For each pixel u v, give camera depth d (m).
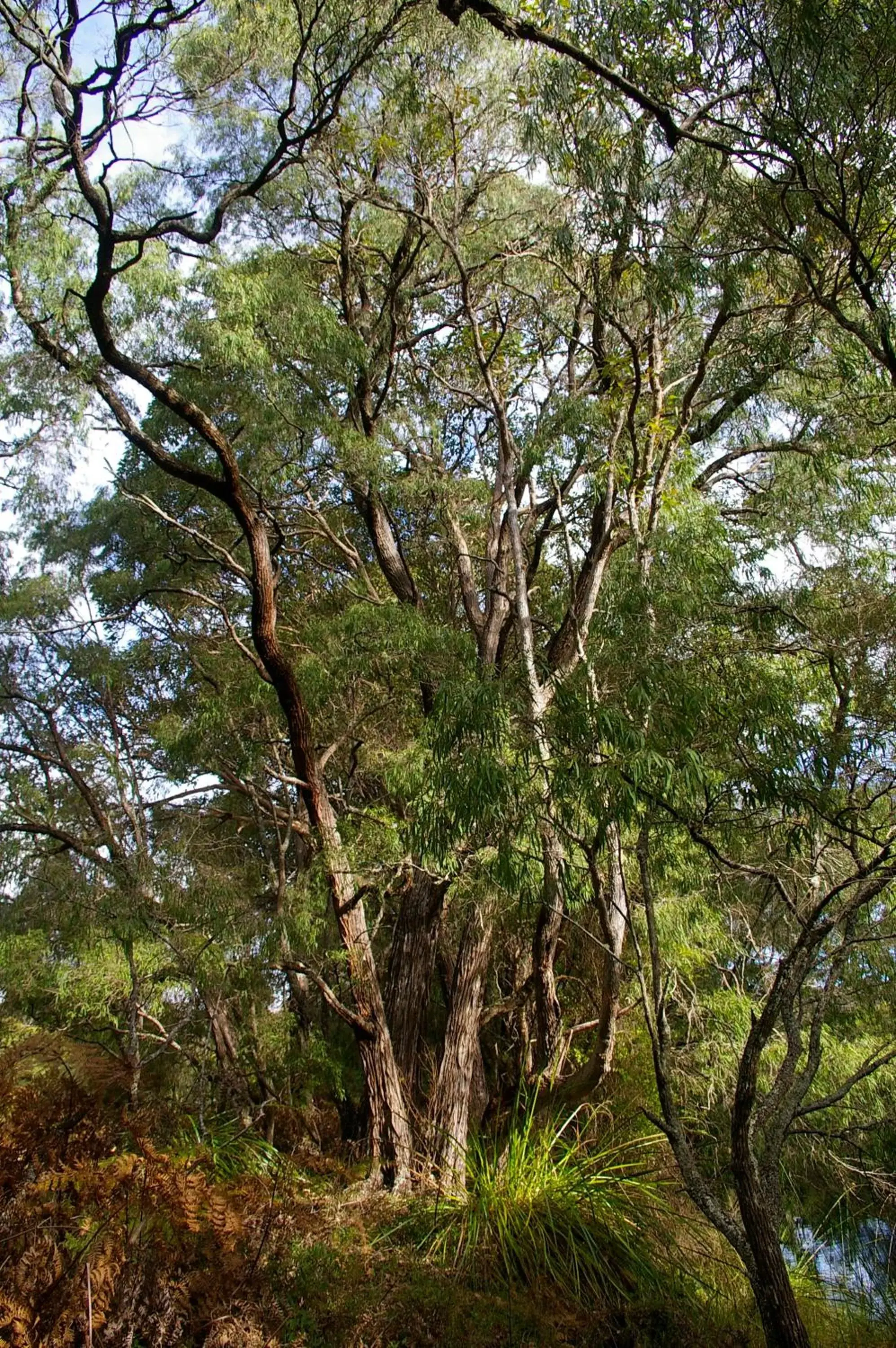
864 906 7.21
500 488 12.59
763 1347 6.71
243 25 9.66
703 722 6.19
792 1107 4.95
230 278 9.84
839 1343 7.61
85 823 11.48
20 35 7.91
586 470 10.46
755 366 8.84
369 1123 9.35
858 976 9.06
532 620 11.95
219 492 9.12
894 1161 9.73
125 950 9.55
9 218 8.95
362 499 12.82
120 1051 9.30
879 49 6.23
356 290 13.34
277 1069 11.30
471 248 11.89
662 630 6.57
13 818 10.94
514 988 12.16
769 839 6.57
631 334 9.94
